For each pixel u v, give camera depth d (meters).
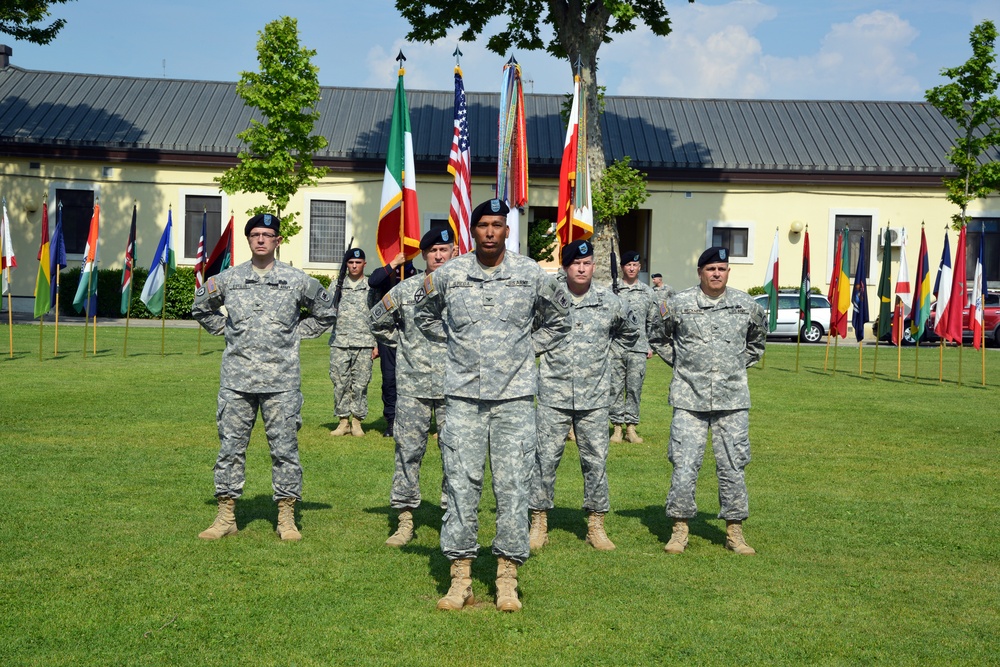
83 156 30.28
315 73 26.11
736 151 32.03
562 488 8.41
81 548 6.06
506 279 5.24
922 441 10.97
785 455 10.02
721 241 31.83
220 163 30.69
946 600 5.47
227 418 6.38
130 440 9.82
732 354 6.45
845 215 31.70
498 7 25.38
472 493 5.21
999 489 8.48
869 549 6.51
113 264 30.73
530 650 4.61
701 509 7.73
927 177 31.28
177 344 21.22
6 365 16.28
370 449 9.93
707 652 4.63
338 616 5.01
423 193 31.27
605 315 6.57
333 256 31.31
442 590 5.48
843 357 22.97
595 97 24.23
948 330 17.30
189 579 5.54
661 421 12.48
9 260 17.59
